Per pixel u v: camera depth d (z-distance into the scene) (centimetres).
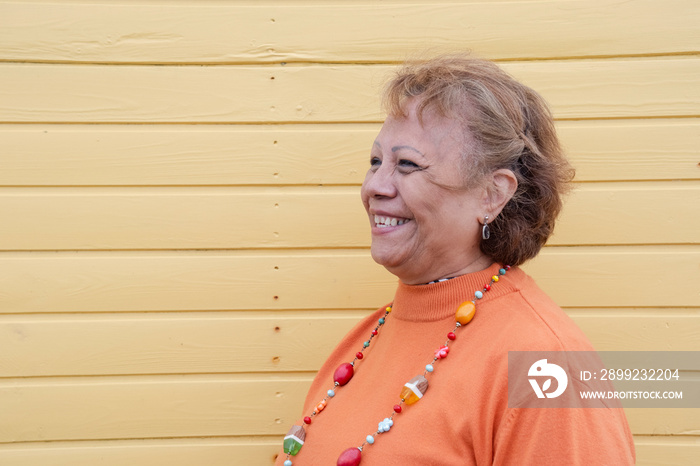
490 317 101
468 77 103
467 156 100
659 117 151
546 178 108
